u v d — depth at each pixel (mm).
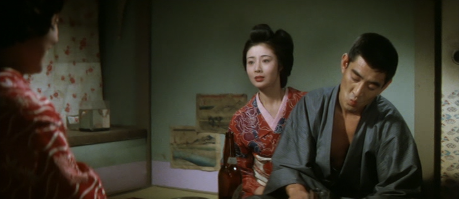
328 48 2523
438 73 2252
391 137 1896
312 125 2027
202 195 2922
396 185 1845
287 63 2441
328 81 2527
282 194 1981
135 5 3188
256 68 2400
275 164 2037
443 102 2229
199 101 2980
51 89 3006
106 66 3350
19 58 1169
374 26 2400
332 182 2037
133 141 3109
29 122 1084
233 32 2836
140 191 3041
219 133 2920
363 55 1830
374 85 1849
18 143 1085
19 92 1096
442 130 2242
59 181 1111
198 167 3014
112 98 3350
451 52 2191
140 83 3199
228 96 2869
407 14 2311
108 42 3336
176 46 3062
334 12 2502
